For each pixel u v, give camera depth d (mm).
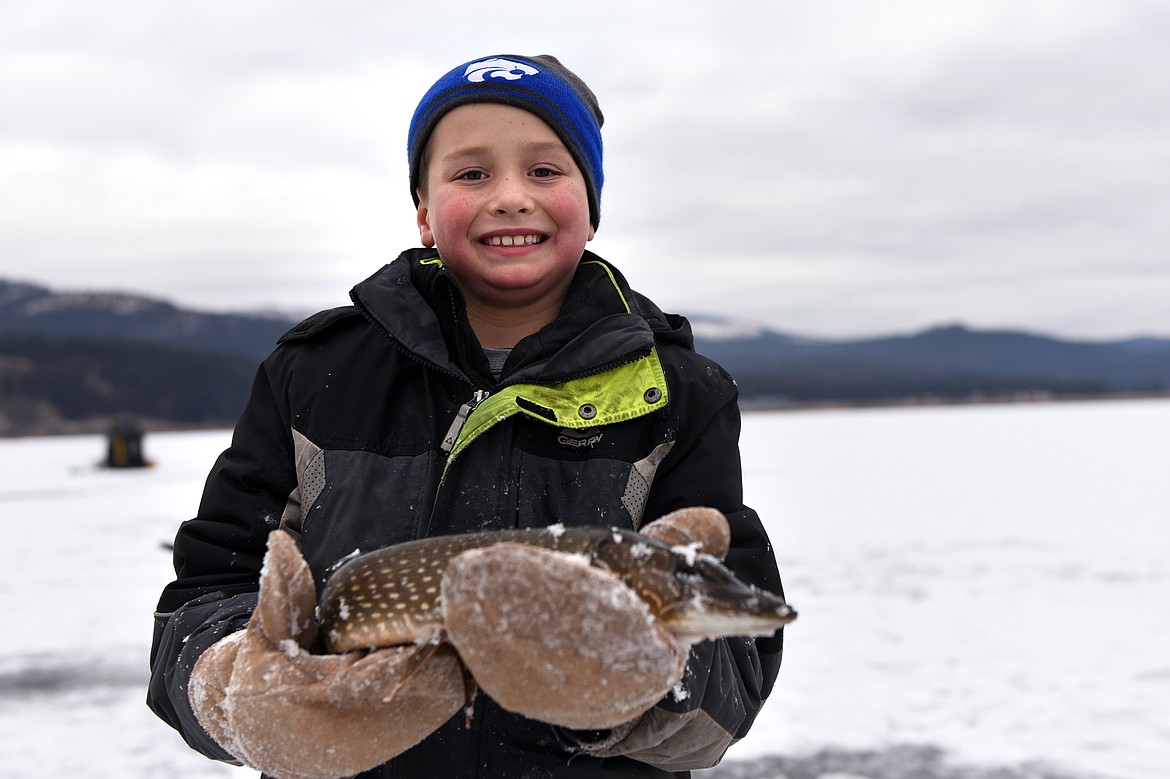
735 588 1700
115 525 19672
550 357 2355
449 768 2088
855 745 6789
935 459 36500
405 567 1812
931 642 9461
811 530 17594
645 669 1505
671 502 2316
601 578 1500
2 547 16547
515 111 2461
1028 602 11234
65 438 124312
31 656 9258
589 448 2289
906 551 15023
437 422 2350
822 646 9367
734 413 2482
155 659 2217
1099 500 22000
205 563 2320
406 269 2570
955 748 6715
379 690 1666
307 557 2252
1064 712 7410
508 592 1486
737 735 2174
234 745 1785
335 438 2371
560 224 2473
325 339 2541
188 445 73250
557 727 2070
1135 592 11734
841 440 52500
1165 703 7551
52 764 6488
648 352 2312
